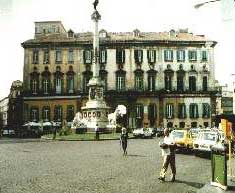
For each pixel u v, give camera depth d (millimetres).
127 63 80938
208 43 82188
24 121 79812
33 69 81062
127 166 21078
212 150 15734
